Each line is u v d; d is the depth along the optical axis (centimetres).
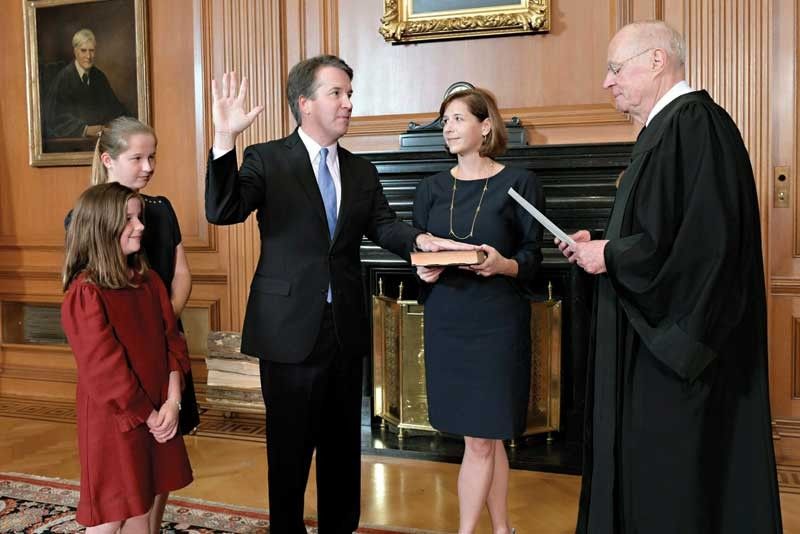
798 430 427
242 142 521
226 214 237
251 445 460
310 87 256
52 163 584
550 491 378
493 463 284
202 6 526
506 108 473
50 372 594
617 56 227
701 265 196
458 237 286
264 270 262
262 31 513
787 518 342
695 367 194
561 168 425
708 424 202
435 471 408
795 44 423
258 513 344
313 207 260
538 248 284
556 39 462
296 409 262
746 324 208
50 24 575
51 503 354
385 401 470
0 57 600
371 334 473
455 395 277
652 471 204
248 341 264
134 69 557
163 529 324
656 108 224
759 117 422
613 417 215
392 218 289
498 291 277
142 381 229
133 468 220
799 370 431
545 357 438
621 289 206
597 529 214
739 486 204
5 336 613
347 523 284
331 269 262
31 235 602
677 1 435
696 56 432
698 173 199
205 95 531
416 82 490
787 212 429
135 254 242
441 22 473
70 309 220
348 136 502
